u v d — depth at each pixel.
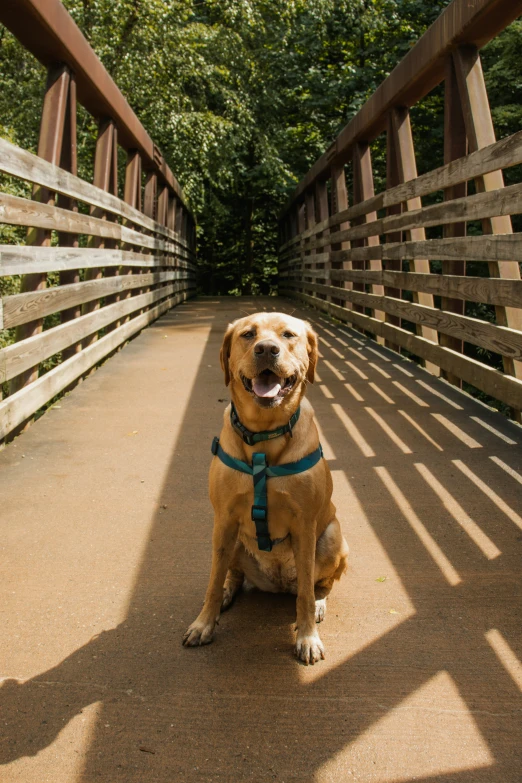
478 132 5.39
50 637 2.45
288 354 2.42
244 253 27.70
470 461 4.27
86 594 2.75
